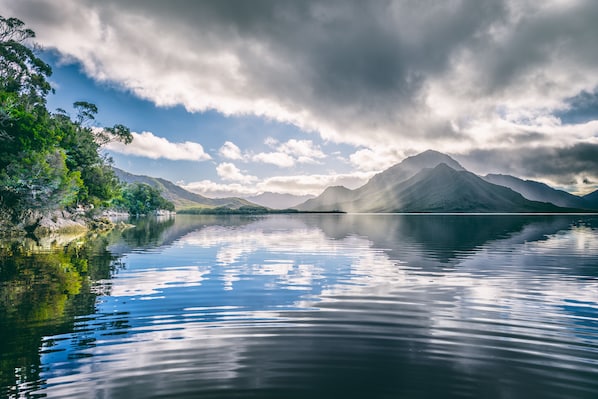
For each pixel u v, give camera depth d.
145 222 115.94
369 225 94.94
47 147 54.62
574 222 116.75
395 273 21.00
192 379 7.57
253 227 82.44
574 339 10.18
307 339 10.12
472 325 11.43
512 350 9.35
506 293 15.88
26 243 38.50
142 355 8.87
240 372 7.93
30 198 51.38
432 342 9.93
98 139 94.25
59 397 6.77
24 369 8.02
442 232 62.06
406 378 7.68
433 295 15.47
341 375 7.82
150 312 12.75
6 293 15.51
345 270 22.05
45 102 73.06
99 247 35.44
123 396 6.83
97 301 14.23
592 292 16.02
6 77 67.69
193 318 12.05
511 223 107.50
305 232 62.28
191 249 34.12
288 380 7.56
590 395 6.95
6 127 49.56
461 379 7.66
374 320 11.92
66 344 9.59
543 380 7.63
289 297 15.09
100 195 84.25
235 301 14.41
